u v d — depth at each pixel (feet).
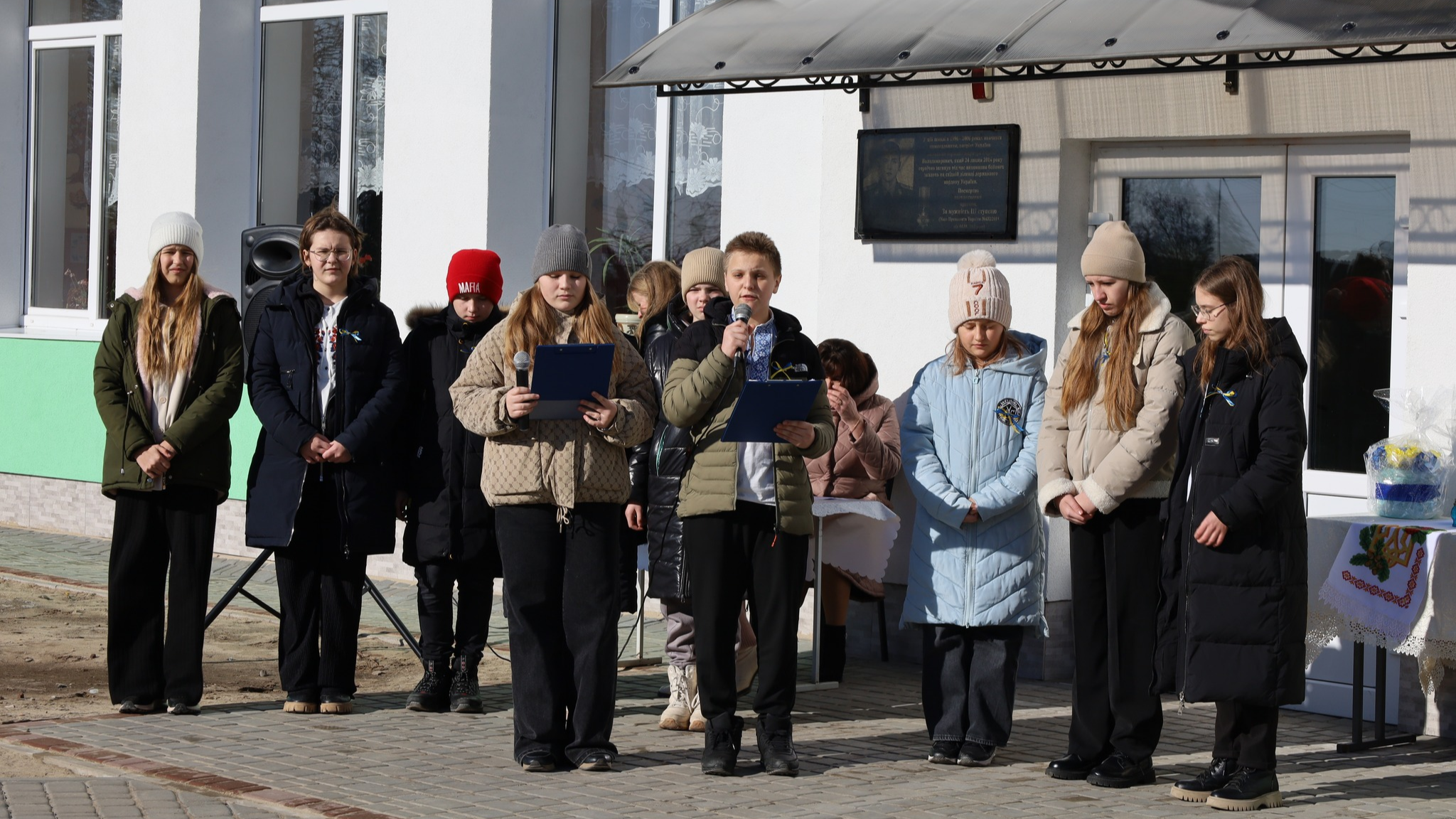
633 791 17.62
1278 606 17.01
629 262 33.14
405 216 34.45
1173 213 25.17
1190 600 17.37
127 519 21.40
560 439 18.40
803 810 16.90
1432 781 18.98
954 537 19.54
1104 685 18.69
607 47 33.42
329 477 21.44
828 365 24.58
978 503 19.27
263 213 38.45
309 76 37.58
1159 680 17.76
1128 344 18.37
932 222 26.23
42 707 22.15
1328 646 22.81
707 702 18.60
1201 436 17.52
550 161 34.17
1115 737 18.48
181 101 37.91
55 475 40.32
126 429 21.25
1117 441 18.37
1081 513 18.37
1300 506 17.35
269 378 21.52
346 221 22.00
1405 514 20.61
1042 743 20.76
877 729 21.45
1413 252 22.31
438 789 17.56
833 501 23.61
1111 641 18.49
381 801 17.01
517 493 18.45
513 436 18.52
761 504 18.40
